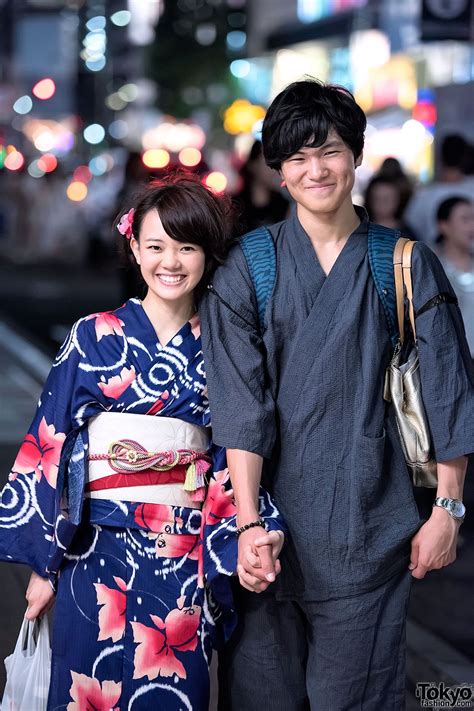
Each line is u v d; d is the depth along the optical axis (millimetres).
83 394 3494
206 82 39281
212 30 39000
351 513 3400
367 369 3389
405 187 9297
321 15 25828
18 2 42969
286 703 3586
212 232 3441
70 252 28875
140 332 3508
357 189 17625
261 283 3459
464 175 9602
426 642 5395
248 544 3303
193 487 3488
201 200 3439
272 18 31781
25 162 41844
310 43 23484
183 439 3496
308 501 3416
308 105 3324
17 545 3574
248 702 3596
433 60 17953
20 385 11547
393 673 3510
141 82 44781
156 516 3465
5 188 30938
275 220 6891
